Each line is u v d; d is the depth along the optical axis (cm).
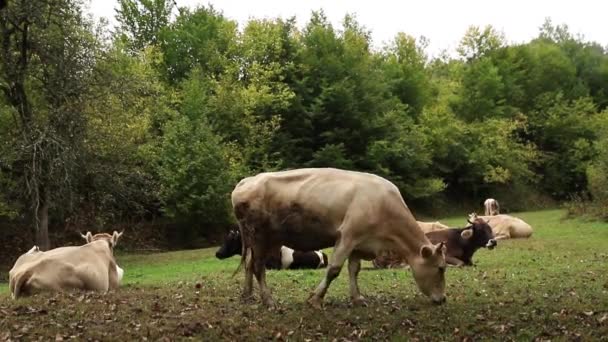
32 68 2559
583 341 862
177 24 4462
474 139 5344
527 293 1198
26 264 1212
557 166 5909
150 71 3647
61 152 2445
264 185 1039
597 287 1262
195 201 3394
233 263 2108
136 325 943
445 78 6378
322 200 1020
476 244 1689
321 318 967
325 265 1780
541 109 6125
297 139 4472
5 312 1027
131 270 2139
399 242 1050
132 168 2895
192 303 1116
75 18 2581
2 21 2467
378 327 923
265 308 1041
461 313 1000
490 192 5462
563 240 2358
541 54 6419
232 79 4175
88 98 2592
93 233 3406
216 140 3481
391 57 5456
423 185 4850
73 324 949
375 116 4628
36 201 2473
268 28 4478
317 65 4619
